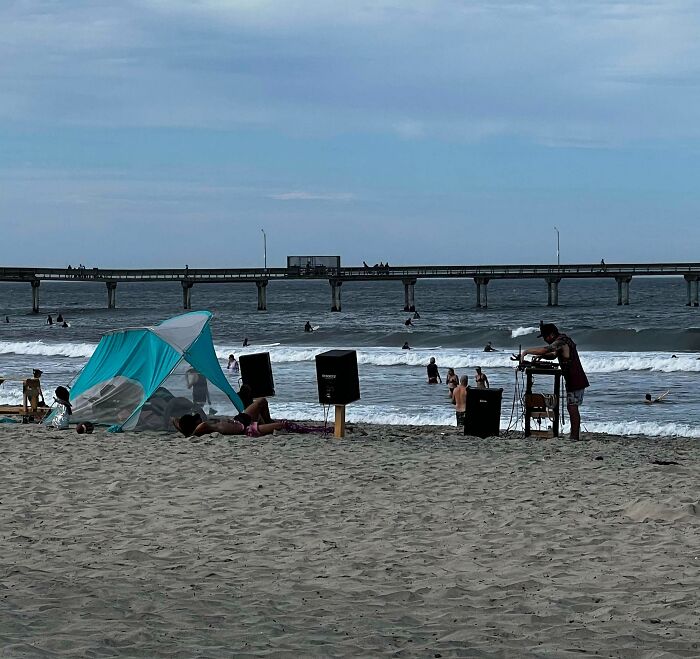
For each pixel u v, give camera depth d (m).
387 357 41.12
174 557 7.43
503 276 89.69
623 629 5.46
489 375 35.31
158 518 8.88
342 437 14.93
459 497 9.80
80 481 10.84
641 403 26.00
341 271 90.44
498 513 8.99
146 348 16.48
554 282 90.38
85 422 15.86
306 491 10.17
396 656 4.88
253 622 5.54
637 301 114.75
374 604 6.06
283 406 24.59
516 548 7.65
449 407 25.12
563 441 14.71
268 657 4.81
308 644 5.08
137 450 13.22
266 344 54.84
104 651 4.78
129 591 6.28
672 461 12.67
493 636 5.32
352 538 8.09
